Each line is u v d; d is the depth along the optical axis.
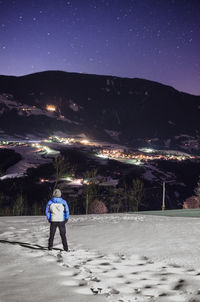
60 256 6.78
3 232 10.47
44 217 17.00
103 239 8.87
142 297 4.25
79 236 9.45
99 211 40.09
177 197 140.00
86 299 4.13
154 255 6.80
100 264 6.11
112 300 4.11
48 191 112.75
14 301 4.02
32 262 6.20
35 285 4.72
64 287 4.64
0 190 114.31
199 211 22.72
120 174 162.88
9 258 6.54
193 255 6.72
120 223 11.88
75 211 67.75
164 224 11.31
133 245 7.92
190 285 4.73
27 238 9.30
